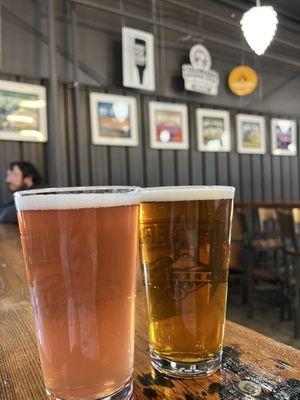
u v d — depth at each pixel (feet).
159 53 15.75
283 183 20.44
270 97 19.81
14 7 12.25
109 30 14.40
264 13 12.20
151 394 1.36
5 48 12.10
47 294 1.24
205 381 1.45
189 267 1.46
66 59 13.32
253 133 19.19
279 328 11.02
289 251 10.80
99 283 1.24
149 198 1.52
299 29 20.83
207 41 17.34
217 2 17.24
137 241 1.39
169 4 15.84
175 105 16.28
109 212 1.25
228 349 1.75
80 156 13.60
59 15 13.17
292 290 11.51
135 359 1.68
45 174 13.01
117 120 14.55
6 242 6.07
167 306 1.50
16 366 1.68
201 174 17.16
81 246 1.21
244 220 12.46
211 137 17.49
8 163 12.29
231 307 13.26
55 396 1.26
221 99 17.87
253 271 12.57
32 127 12.65
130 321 1.35
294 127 21.06
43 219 1.23
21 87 12.42
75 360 1.24
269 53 19.56
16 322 2.31
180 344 1.49
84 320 1.23
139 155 15.20
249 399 1.31
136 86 14.23
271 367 1.56
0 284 3.34
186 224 1.46
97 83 14.07
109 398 1.27
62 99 13.33
